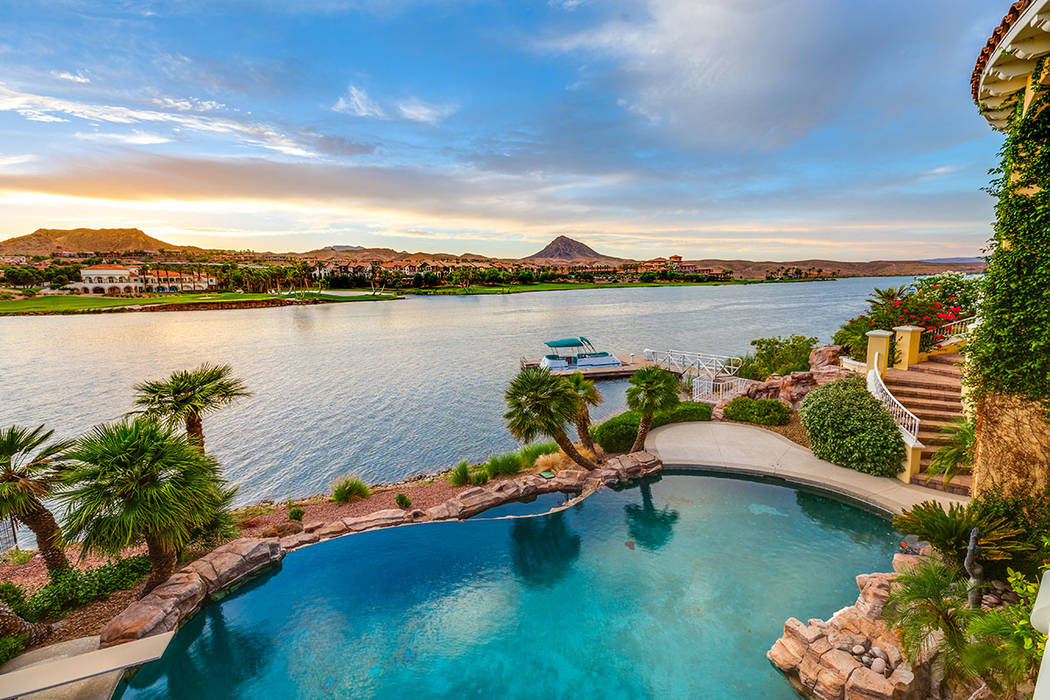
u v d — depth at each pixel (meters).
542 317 84.56
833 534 10.36
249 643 7.94
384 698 6.78
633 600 8.59
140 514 7.98
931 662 6.23
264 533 11.43
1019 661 5.02
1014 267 7.05
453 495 13.96
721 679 6.78
